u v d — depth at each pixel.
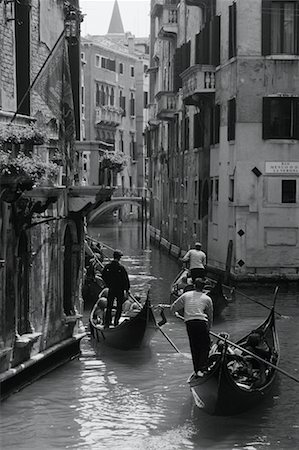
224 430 12.11
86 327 20.17
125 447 11.33
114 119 69.69
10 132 11.68
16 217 12.72
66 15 16.16
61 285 15.48
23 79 14.02
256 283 27.05
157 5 47.72
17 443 11.38
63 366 15.70
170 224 42.88
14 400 13.16
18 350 13.21
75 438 11.63
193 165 35.31
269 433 11.98
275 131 26.92
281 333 19.34
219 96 29.59
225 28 28.89
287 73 26.83
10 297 12.76
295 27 26.92
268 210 27.03
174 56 39.97
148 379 14.94
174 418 12.63
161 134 48.88
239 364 13.55
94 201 15.68
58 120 15.23
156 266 36.56
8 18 13.29
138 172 77.12
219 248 29.59
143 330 17.06
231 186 27.84
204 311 13.50
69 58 17.86
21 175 11.43
